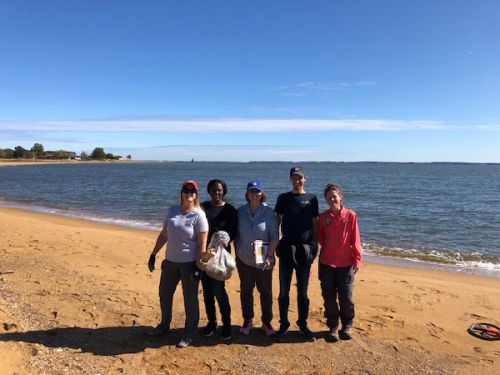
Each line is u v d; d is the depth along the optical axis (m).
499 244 13.57
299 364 4.27
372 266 9.88
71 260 8.34
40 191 35.31
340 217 4.77
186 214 4.55
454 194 35.47
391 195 33.81
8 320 4.92
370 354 4.55
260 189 4.66
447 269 10.06
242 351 4.52
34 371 3.81
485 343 4.98
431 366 4.32
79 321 5.15
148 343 4.64
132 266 8.22
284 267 4.78
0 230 11.39
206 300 4.84
